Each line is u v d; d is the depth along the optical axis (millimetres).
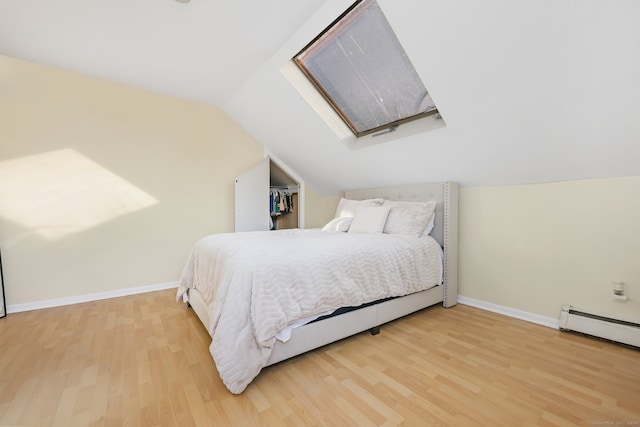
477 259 2592
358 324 1896
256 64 2490
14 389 1368
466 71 1750
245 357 1373
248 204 3676
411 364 1603
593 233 1946
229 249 1814
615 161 1768
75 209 2688
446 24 1570
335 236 2383
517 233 2326
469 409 1236
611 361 1616
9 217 2414
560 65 1489
